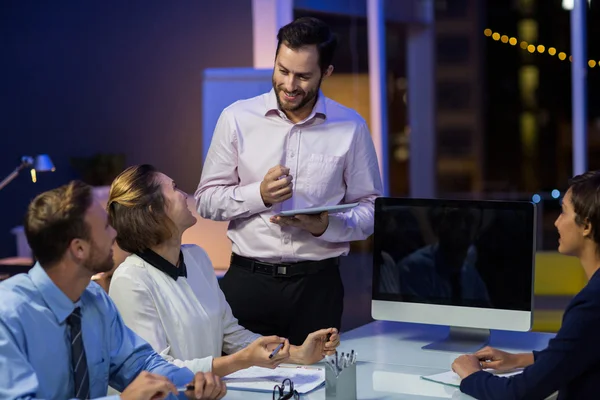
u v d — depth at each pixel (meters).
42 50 7.56
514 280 2.49
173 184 2.34
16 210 7.56
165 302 2.31
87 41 7.56
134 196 2.27
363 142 2.91
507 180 11.02
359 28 8.84
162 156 7.64
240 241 2.85
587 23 8.14
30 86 7.58
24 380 1.74
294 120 2.86
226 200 2.79
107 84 7.61
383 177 8.77
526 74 10.75
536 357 2.06
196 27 7.49
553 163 10.84
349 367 2.02
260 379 2.20
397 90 9.75
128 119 7.62
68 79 7.59
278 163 2.84
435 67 10.18
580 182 2.10
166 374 2.07
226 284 2.89
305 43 2.66
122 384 2.11
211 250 4.75
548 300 5.48
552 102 10.77
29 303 1.82
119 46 7.57
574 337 1.98
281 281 2.80
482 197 11.02
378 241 2.64
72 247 1.81
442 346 2.61
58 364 1.87
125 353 2.08
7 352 1.75
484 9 10.67
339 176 2.89
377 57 8.70
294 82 2.68
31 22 7.54
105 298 2.06
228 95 5.18
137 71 7.59
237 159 2.89
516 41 10.69
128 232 2.29
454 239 2.56
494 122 10.98
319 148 2.86
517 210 2.49
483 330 2.66
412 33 9.95
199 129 7.58
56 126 7.61
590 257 2.11
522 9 10.57
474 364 2.22
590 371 2.00
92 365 1.96
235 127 2.88
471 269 2.54
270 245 2.79
